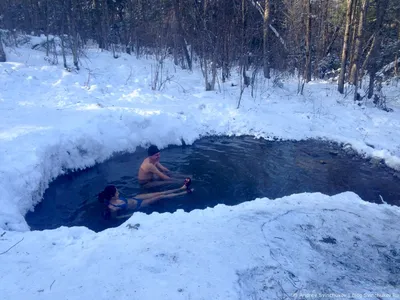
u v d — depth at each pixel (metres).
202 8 16.14
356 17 15.95
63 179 7.84
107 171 8.45
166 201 6.90
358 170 8.91
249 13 15.80
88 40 21.27
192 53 18.73
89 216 6.44
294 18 17.88
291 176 8.35
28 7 20.06
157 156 7.80
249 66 17.02
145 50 19.58
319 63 18.66
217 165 8.88
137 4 20.42
